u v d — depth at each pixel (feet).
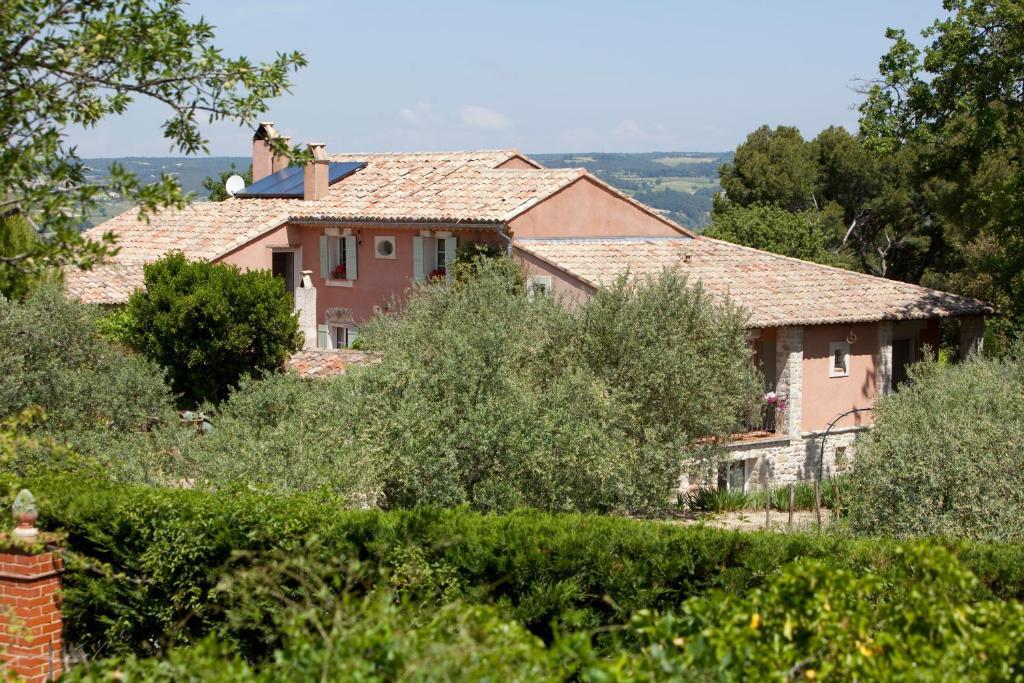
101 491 53.98
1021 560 44.78
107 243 36.35
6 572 47.16
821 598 28.12
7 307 88.07
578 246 140.67
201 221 170.40
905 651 27.73
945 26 137.59
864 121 142.72
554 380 79.46
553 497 71.51
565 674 26.76
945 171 146.20
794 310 127.34
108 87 38.34
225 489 55.31
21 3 36.01
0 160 35.04
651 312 88.84
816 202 277.64
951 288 209.26
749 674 25.77
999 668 27.48
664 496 85.30
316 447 68.54
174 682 27.76
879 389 135.64
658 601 46.70
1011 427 68.49
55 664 48.01
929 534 66.44
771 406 128.57
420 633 26.76
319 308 163.32
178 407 127.65
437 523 49.49
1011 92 138.00
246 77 39.96
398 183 165.99
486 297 90.89
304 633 27.63
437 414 71.51
